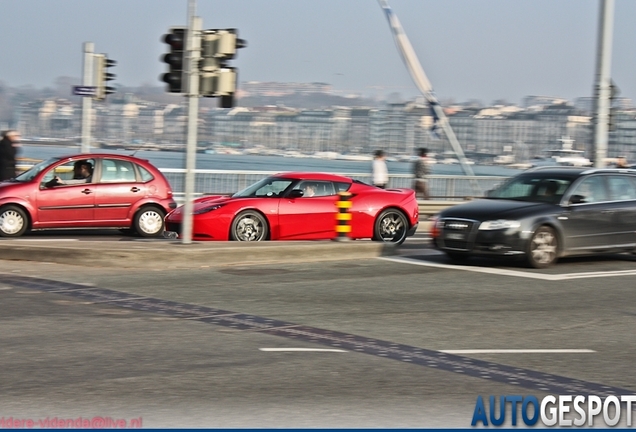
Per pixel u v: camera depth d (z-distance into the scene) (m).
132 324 12.00
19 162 31.58
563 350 11.21
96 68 28.64
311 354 10.48
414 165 34.09
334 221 22.08
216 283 15.79
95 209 23.61
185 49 17.75
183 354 10.30
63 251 17.56
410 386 9.18
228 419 7.85
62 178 23.50
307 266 18.34
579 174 19.78
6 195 22.77
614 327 12.83
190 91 17.88
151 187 24.30
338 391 8.90
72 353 10.20
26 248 17.92
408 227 23.16
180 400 8.41
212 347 10.73
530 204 19.20
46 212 23.11
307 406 8.33
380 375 9.59
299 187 22.00
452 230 18.97
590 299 15.20
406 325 12.52
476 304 14.41
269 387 8.96
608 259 20.72
